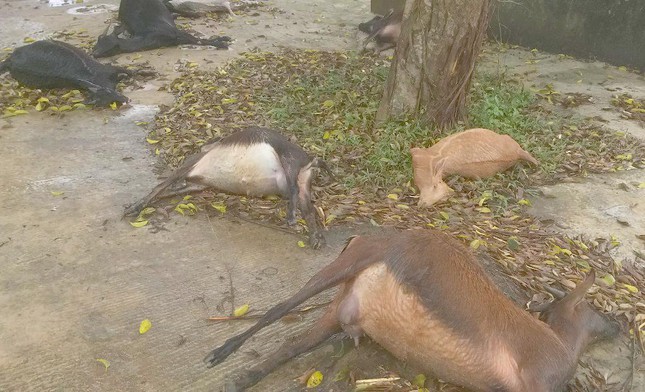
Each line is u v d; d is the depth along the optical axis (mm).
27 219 3004
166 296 2506
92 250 2781
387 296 1879
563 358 1850
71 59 4543
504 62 6016
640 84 5547
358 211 3139
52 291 2504
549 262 2779
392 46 6023
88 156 3684
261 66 5297
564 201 3408
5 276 2580
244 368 2156
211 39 5941
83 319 2355
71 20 6648
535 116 4473
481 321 1813
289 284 2617
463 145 3416
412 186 3396
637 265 2865
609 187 3592
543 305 2156
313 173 3271
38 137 3898
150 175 3490
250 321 2389
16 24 6395
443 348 1837
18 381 2059
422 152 3391
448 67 3859
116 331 2307
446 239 1952
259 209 3137
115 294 2504
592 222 3217
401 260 1869
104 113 4305
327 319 2072
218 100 4484
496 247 2854
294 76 5004
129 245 2830
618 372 2223
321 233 2895
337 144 3799
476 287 1848
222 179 3082
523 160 3674
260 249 2848
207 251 2814
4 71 4699
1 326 2295
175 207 3123
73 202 3172
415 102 3969
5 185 3309
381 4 7355
